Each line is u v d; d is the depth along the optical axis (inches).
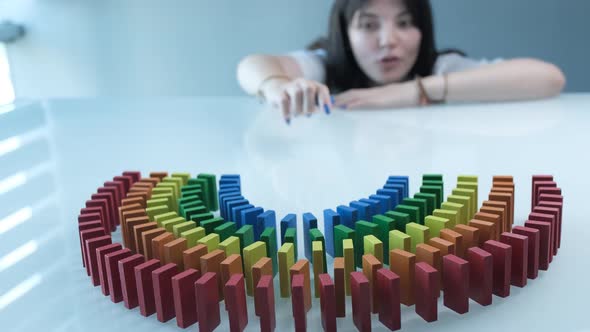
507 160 23.9
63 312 12.7
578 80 77.1
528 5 75.4
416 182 21.4
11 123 38.2
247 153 27.6
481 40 78.0
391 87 41.5
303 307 11.4
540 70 41.2
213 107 43.3
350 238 14.3
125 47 89.5
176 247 13.6
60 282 14.2
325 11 82.7
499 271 12.5
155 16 87.6
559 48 76.3
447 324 11.7
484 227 14.0
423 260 13.0
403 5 44.7
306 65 50.1
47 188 22.8
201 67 89.6
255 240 16.0
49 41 89.7
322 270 13.3
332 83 51.8
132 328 12.1
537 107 37.6
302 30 84.4
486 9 76.5
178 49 89.0
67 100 48.5
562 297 12.5
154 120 38.4
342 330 11.8
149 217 16.8
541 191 17.1
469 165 23.4
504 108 37.8
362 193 20.5
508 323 11.5
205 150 28.7
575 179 20.8
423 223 16.3
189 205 17.3
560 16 74.9
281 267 13.1
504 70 40.8
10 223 18.6
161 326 12.2
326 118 36.7
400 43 45.5
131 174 21.6
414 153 26.0
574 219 16.9
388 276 11.4
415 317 12.1
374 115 37.3
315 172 23.5
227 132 33.4
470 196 16.9
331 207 19.1
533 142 26.9
